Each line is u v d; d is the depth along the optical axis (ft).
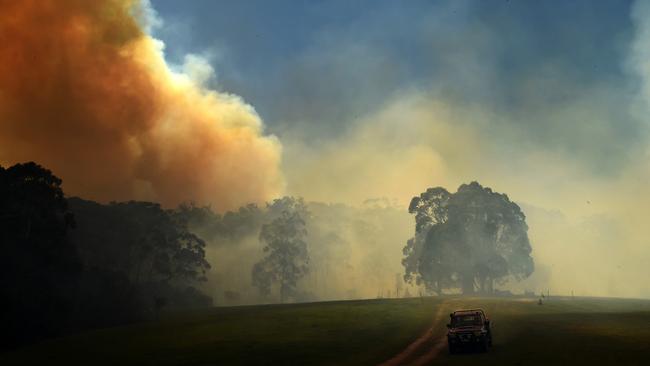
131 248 401.49
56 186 263.90
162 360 140.97
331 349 142.31
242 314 249.96
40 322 222.89
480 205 398.21
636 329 153.89
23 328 213.46
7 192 243.40
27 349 192.54
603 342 127.44
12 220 241.96
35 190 252.21
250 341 163.22
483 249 389.80
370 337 162.91
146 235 398.42
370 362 119.75
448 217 403.13
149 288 377.30
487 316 203.72
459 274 394.93
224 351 147.02
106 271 296.10
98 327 261.24
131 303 289.33
